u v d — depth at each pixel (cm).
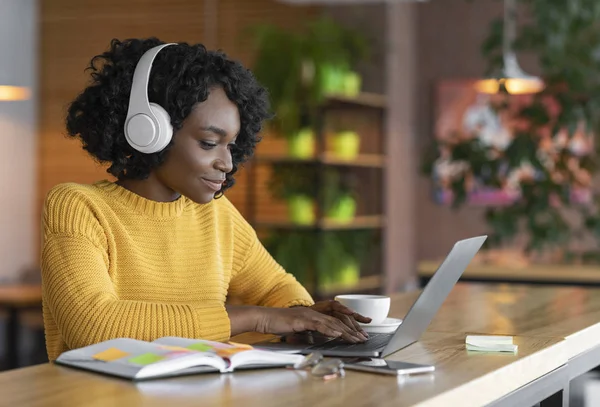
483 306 233
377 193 653
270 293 212
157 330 156
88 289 158
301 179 584
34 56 554
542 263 521
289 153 575
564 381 176
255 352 136
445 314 215
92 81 183
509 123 699
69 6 560
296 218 577
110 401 114
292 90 566
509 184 703
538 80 537
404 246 700
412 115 713
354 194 628
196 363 130
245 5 603
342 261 598
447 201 725
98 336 153
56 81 555
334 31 595
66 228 167
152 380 127
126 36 568
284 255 578
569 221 680
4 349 498
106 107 176
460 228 723
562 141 663
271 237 589
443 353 156
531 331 187
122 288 175
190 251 185
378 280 643
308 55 570
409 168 704
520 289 281
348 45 615
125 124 172
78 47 557
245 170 611
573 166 653
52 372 132
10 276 534
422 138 730
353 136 604
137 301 161
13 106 539
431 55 727
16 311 491
